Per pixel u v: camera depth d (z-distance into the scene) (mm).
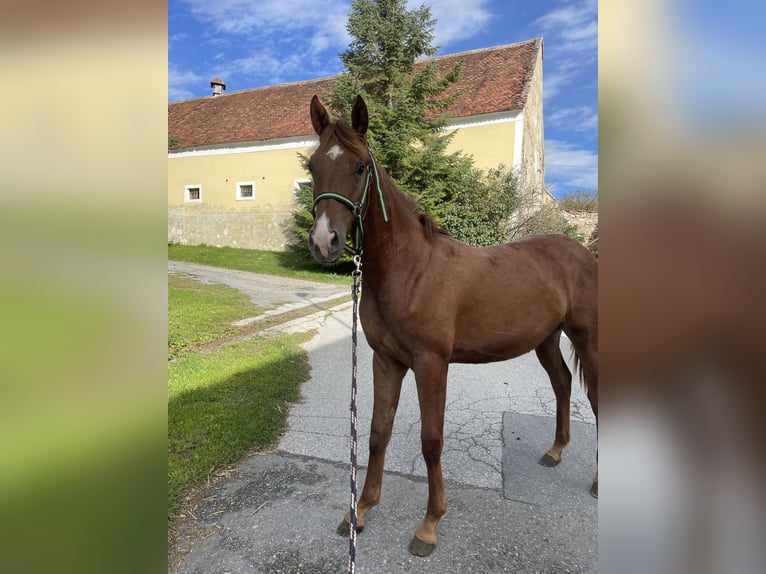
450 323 2055
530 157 14797
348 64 11406
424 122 11562
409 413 3670
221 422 3230
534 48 15594
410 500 2447
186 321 6426
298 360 4969
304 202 13305
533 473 2736
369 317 2150
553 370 2852
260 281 11242
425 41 11219
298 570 1917
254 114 18891
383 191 1982
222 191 18266
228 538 2109
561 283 2496
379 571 1919
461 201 12086
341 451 2980
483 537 2141
